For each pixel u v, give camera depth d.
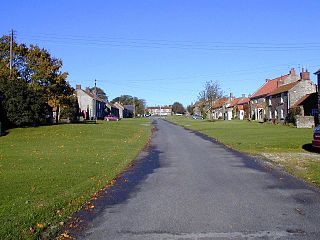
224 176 13.80
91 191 11.20
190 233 7.18
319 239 6.76
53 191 11.02
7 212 8.59
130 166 16.95
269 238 6.84
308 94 61.22
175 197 10.36
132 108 178.75
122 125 59.88
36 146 26.25
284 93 64.62
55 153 21.81
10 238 6.89
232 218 8.16
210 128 52.09
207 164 17.19
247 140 30.27
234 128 49.84
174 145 27.89
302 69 63.31
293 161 17.73
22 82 44.19
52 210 8.89
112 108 137.50
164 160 18.94
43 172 14.59
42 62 53.22
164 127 60.03
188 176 13.88
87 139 32.91
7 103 41.72
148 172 15.09
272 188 11.47
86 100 105.12
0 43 52.47
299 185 11.91
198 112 154.75
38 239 6.97
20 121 42.16
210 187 11.72
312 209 8.88
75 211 9.00
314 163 16.69
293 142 27.12
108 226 7.77
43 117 45.50
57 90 55.03
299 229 7.34
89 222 8.09
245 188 11.51
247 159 18.92
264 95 80.56
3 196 10.30
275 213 8.55
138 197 10.48
